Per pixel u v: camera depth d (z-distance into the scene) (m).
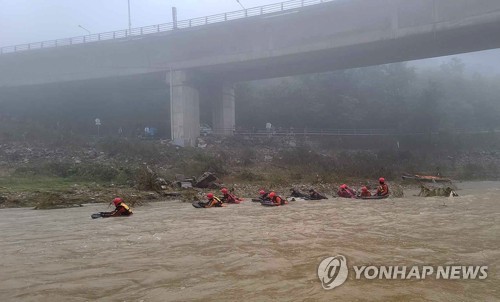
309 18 33.69
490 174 35.94
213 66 38.31
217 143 40.72
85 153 33.97
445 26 29.30
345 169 32.09
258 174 28.98
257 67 39.12
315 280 5.37
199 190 22.72
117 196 19.38
